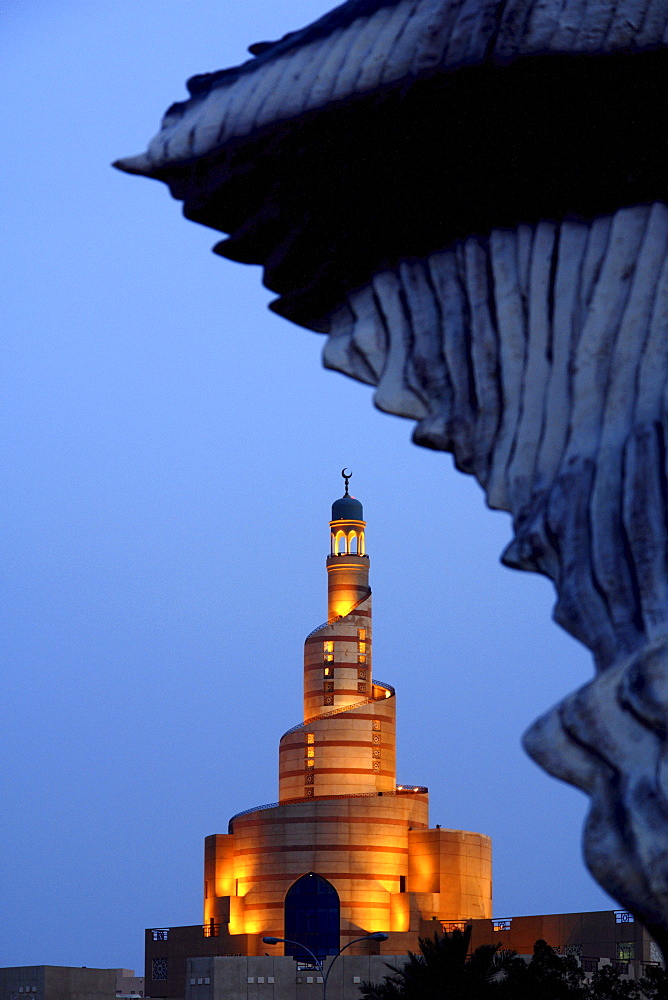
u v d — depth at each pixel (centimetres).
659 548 1302
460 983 6869
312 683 14400
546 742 1291
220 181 1603
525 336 1495
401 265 1592
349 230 1597
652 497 1323
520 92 1435
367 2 1561
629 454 1349
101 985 12250
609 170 1451
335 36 1560
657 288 1416
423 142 1495
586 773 1265
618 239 1452
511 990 6944
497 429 1487
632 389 1396
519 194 1498
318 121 1527
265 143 1562
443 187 1522
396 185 1535
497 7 1452
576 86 1419
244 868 13762
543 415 1461
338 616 14700
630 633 1298
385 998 7481
